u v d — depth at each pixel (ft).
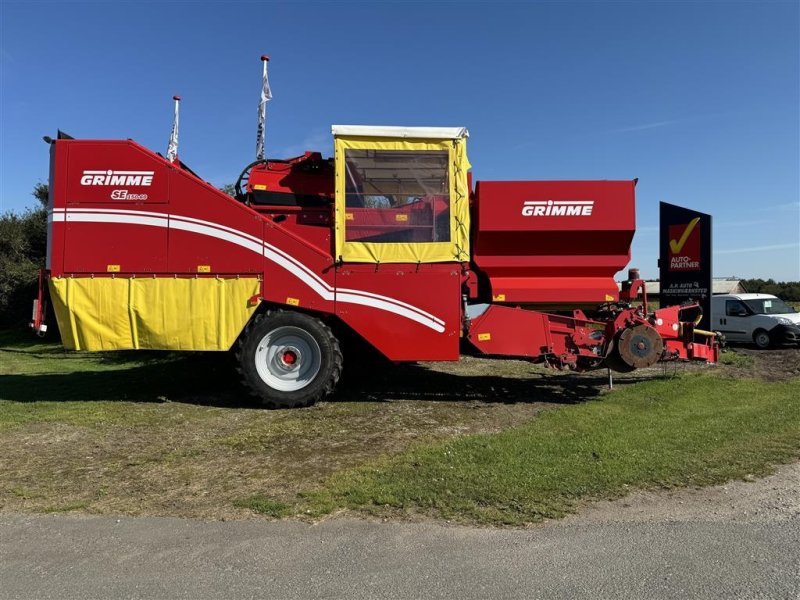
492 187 25.49
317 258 24.39
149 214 24.11
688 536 12.01
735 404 24.62
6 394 27.76
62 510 13.38
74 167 23.90
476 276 26.43
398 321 24.57
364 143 24.40
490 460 16.62
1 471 16.15
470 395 27.25
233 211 24.23
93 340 23.91
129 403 25.43
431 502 13.66
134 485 15.06
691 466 16.22
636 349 25.71
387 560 11.00
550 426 20.66
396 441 19.16
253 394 24.13
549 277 26.53
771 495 14.26
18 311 73.92
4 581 10.23
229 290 24.21
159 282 24.06
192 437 19.70
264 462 16.96
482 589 10.01
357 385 29.71
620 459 16.65
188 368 36.24
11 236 75.20
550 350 26.23
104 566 10.77
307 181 27.78
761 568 10.69
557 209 25.53
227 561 10.96
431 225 24.71
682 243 41.60
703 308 40.14
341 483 14.87
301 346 24.62
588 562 10.94
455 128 24.64
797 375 33.40
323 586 10.09
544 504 13.62
